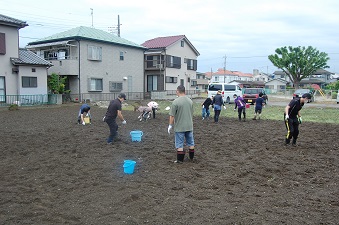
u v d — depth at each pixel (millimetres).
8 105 20188
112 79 30766
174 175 5512
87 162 6422
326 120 15289
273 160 6691
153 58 37531
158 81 37219
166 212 3902
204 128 11961
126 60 32500
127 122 13648
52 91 24141
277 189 4824
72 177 5398
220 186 4934
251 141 9062
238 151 7633
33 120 14016
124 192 4617
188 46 41844
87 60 27812
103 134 10055
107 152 7387
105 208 4039
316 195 4555
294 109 8125
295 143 8484
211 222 3621
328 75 81750
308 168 6059
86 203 4207
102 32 31828
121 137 9547
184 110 6281
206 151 7609
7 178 5336
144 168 5988
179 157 6367
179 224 3576
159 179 5266
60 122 13266
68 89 27672
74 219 3723
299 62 55250
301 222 3621
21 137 9406
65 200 4316
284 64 56656
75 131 10648
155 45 37938
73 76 27234
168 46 37125
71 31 29391
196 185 4973
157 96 34594
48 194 4555
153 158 6812
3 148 7793
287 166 6195
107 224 3572
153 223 3602
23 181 5176
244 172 5715
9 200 4316
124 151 7508
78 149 7695
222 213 3871
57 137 9422
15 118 14844
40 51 29078
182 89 6344
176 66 39031
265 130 11367
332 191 4738
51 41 28000
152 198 4387
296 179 5359
